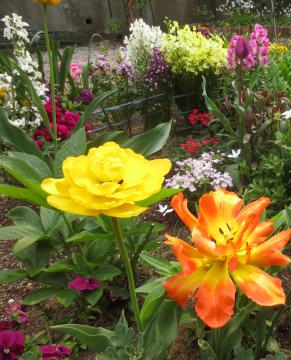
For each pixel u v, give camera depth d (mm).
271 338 1943
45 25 3100
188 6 16016
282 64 5785
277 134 3492
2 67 4594
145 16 15688
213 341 1764
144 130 5457
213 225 1269
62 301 2188
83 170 1112
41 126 4285
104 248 2363
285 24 13547
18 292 2805
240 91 3957
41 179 2281
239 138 3766
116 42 14086
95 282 2242
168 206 3586
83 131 2475
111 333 1697
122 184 1113
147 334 1627
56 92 5258
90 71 6016
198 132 5012
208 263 1282
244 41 3811
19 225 2424
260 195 3270
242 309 1713
